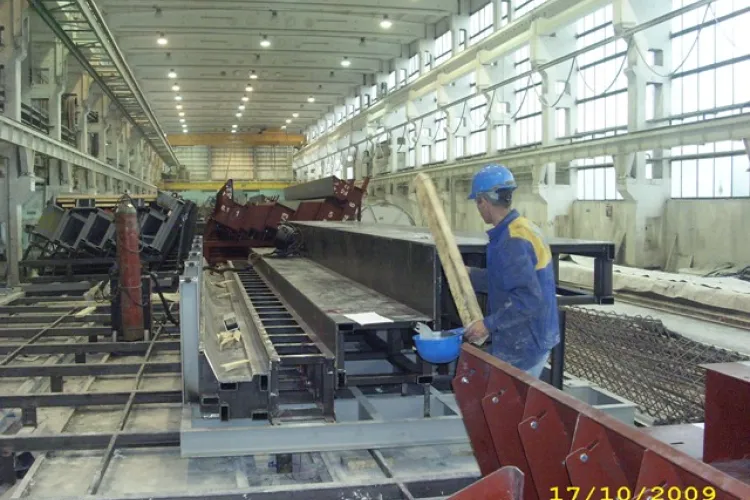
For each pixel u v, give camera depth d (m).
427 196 2.75
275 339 3.88
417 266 3.60
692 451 1.99
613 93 12.48
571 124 13.38
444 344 2.61
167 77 23.06
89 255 10.20
